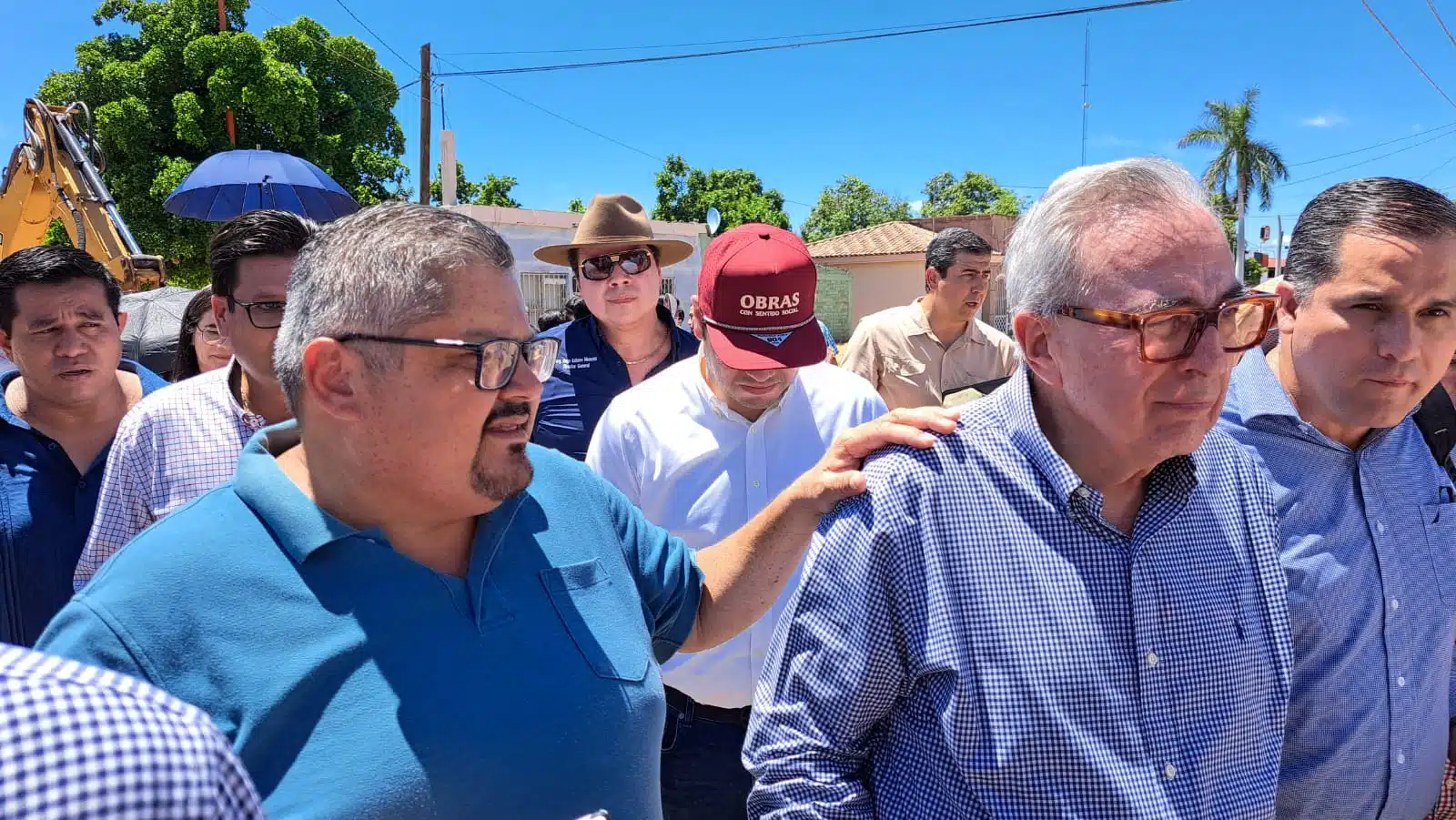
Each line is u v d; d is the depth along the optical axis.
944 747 1.29
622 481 2.29
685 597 1.63
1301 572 1.59
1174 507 1.33
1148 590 1.28
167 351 6.46
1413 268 1.45
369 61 19.52
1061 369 1.28
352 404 1.13
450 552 1.30
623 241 3.32
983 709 1.23
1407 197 1.49
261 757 1.06
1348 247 1.51
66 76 16.81
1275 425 1.64
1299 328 1.61
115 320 2.68
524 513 1.38
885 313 4.61
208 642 1.07
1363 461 1.62
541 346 1.23
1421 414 1.84
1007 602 1.26
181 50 16.88
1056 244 1.25
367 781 1.06
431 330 1.10
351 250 1.12
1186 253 1.17
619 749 1.27
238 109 17.22
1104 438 1.32
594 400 3.39
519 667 1.21
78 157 7.16
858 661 1.33
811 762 1.36
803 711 1.38
